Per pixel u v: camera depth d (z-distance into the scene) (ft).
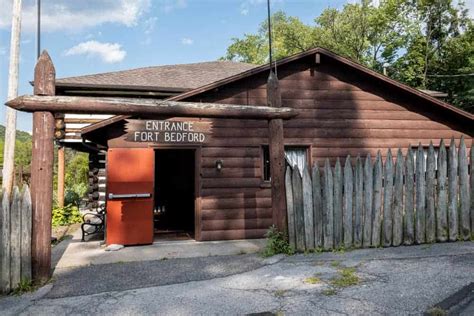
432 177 21.99
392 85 30.89
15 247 16.47
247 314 12.92
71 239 29.71
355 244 21.42
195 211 28.50
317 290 14.87
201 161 28.48
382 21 105.60
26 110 17.39
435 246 20.83
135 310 13.71
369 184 21.67
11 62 29.37
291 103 30.09
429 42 100.94
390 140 31.48
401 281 15.24
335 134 30.60
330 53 29.68
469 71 89.10
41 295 15.75
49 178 17.61
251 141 29.37
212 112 20.26
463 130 32.83
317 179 21.40
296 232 21.06
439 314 11.84
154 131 22.29
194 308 13.67
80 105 17.95
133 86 38.58
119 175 26.91
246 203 28.91
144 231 26.91
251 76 29.73
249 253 22.88
